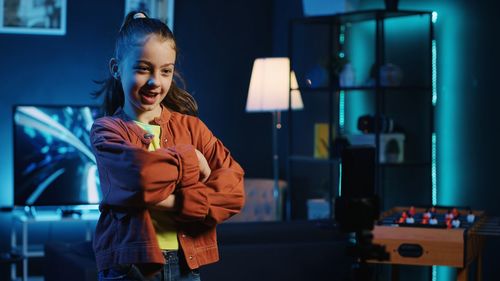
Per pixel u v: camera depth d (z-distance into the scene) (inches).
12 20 269.7
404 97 227.9
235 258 144.5
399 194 229.3
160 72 78.9
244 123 298.0
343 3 241.6
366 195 83.1
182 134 85.4
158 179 74.9
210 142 87.3
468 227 145.9
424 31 221.0
